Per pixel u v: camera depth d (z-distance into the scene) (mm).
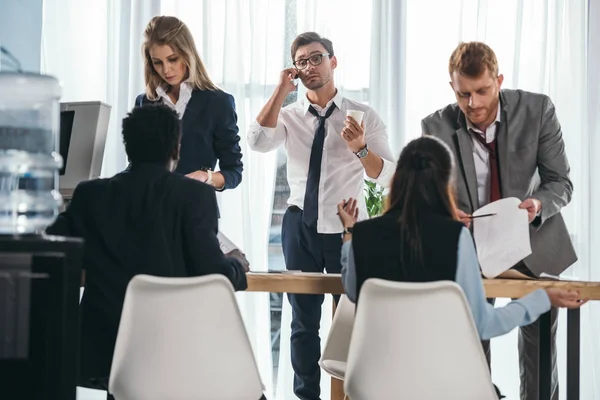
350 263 2186
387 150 3373
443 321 1967
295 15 4254
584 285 2365
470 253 2092
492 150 2762
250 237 4133
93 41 4297
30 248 1821
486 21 4188
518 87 4176
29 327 1882
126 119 2285
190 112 3014
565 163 2775
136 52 4254
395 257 2105
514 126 2744
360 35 4270
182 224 2207
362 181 3393
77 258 1852
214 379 2049
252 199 4184
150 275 2158
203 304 2033
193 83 3029
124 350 2053
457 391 1976
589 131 4148
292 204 3385
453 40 4258
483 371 1987
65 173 2846
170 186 2217
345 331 2695
